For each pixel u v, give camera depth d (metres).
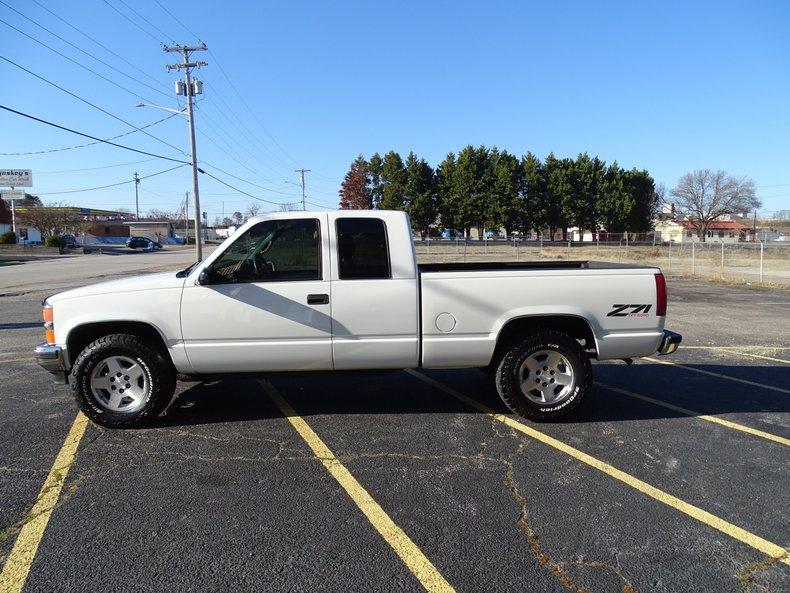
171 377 4.89
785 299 15.88
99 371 4.83
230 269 4.79
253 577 2.84
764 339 9.62
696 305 14.46
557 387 5.18
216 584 2.79
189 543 3.15
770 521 3.44
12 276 25.33
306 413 5.38
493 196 64.25
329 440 4.69
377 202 74.88
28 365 7.40
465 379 6.68
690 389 6.36
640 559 3.03
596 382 6.68
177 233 119.94
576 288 4.99
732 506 3.62
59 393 6.03
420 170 66.19
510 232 66.69
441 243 47.50
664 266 32.41
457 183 65.25
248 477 3.99
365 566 2.95
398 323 4.87
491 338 4.95
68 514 3.46
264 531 3.28
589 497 3.73
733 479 4.02
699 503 3.66
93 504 3.59
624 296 5.05
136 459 4.28
